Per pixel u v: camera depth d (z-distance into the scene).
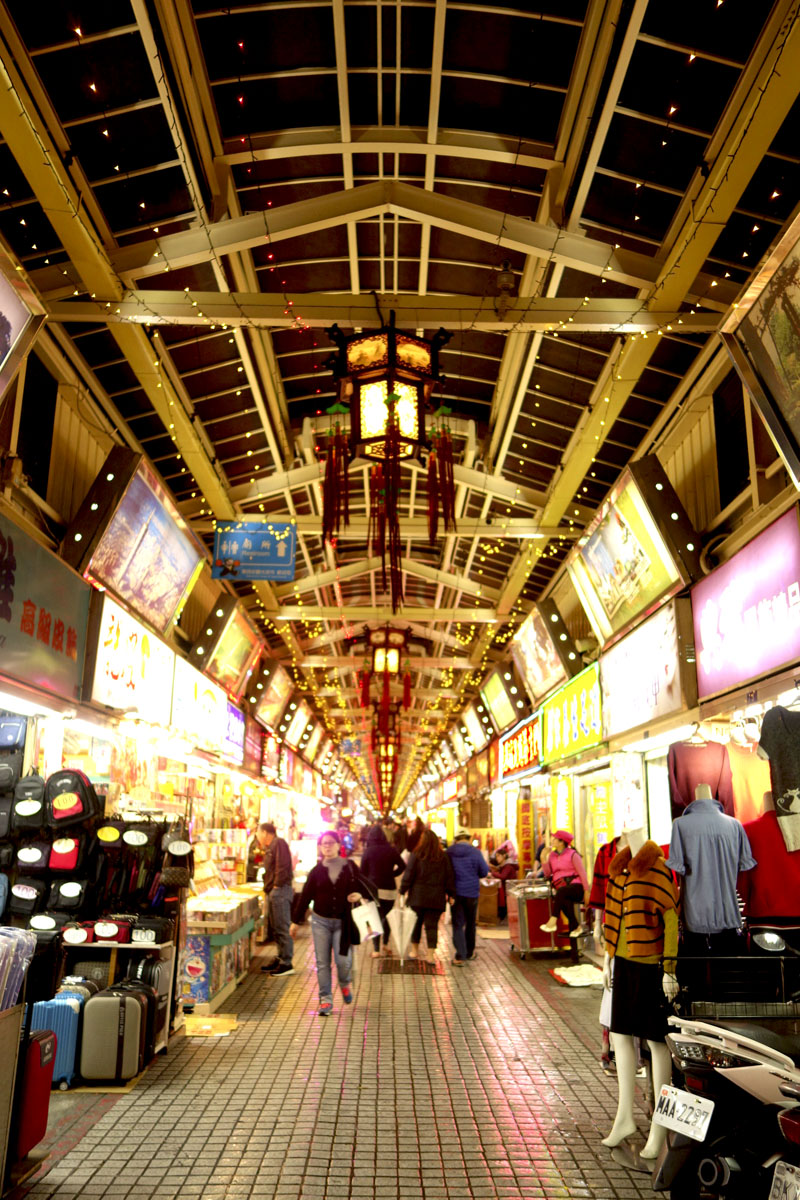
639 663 9.33
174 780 11.75
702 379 8.22
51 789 5.55
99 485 7.77
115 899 6.08
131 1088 5.09
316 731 28.59
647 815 9.62
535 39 6.62
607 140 6.96
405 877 10.30
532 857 16.52
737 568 6.83
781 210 6.79
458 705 27.95
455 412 12.33
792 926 4.62
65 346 7.92
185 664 11.68
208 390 10.25
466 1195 3.69
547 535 12.20
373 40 6.73
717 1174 3.04
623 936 4.38
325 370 11.25
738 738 5.97
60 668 7.08
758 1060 3.07
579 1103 4.91
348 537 13.93
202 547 10.64
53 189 6.11
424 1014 7.26
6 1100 3.43
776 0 5.39
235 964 8.38
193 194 7.36
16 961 3.47
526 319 7.38
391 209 7.17
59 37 5.96
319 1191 3.71
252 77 6.96
